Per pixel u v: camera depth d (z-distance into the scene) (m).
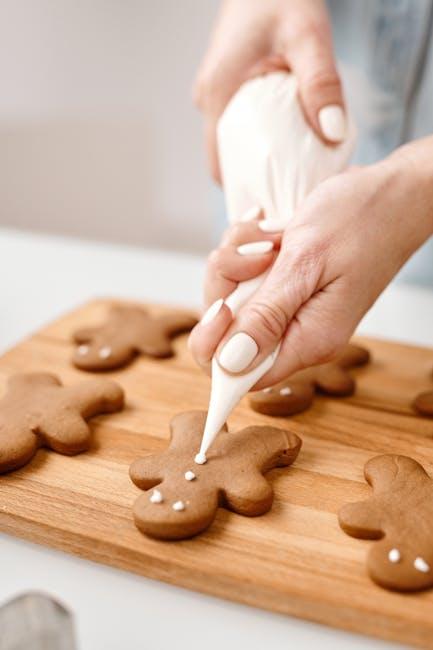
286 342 0.44
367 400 0.51
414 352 0.56
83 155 1.06
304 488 0.44
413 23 0.63
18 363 0.54
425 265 0.67
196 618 0.38
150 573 0.40
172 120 1.01
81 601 0.39
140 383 0.52
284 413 0.49
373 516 0.40
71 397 0.49
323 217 0.44
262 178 0.50
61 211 1.11
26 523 0.41
